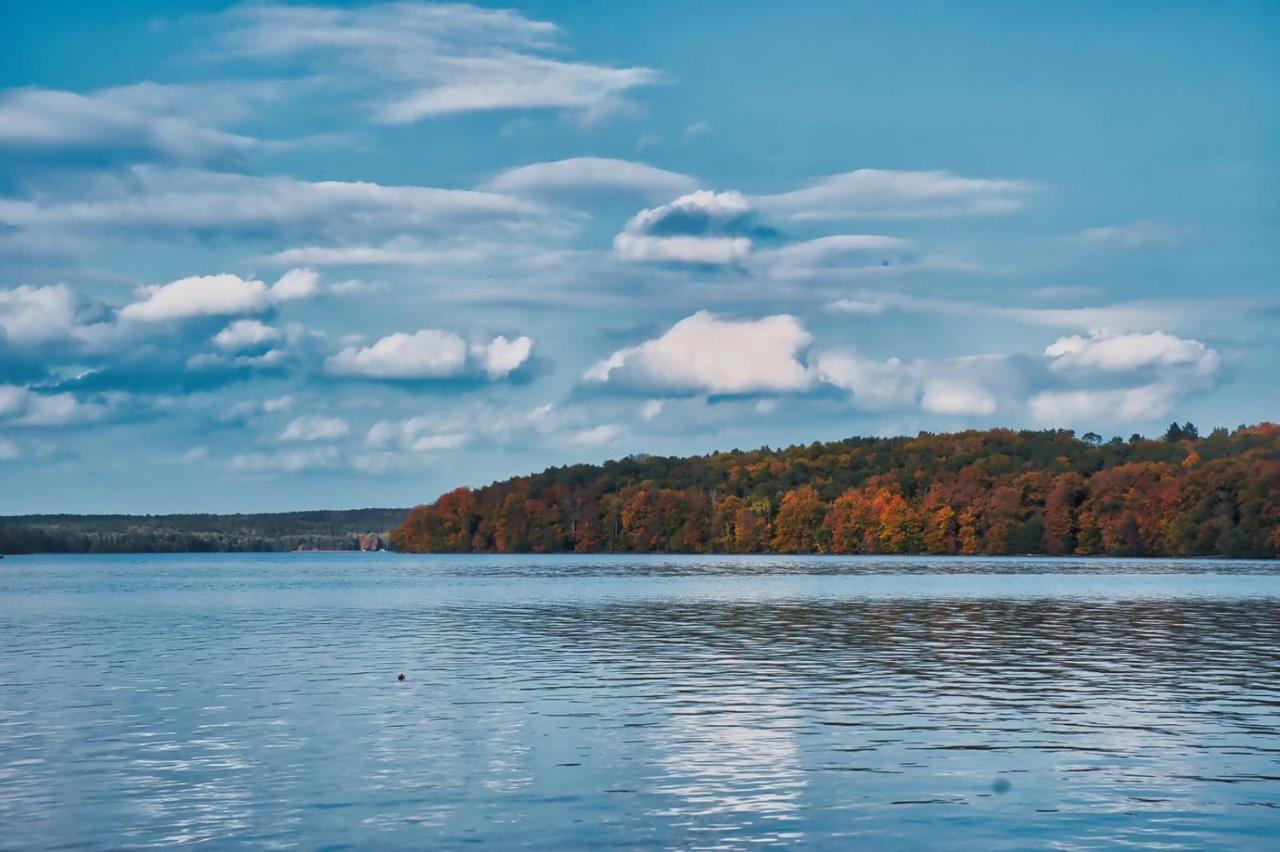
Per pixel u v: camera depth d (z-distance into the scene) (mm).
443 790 28422
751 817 26172
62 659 56312
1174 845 24234
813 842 24438
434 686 45531
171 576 193625
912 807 26922
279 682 46938
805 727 36125
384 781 29297
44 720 37844
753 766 30812
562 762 31266
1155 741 33938
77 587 147500
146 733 35500
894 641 63750
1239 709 39375
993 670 50156
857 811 26594
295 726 36562
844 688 44594
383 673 49844
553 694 43312
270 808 26906
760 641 64250
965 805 27078
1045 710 39219
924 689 44312
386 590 132000
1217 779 29359
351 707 40312
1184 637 65375
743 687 45000
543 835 24859
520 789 28500
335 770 30422
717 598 107938
